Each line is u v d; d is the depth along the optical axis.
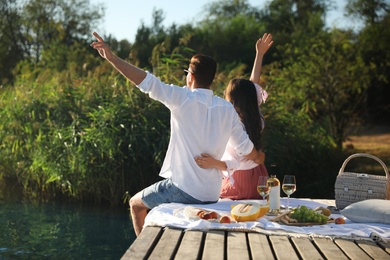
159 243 3.99
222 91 11.27
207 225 4.42
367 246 4.09
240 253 3.79
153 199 5.19
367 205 4.78
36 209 9.89
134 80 4.78
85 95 11.48
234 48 28.09
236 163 5.14
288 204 5.25
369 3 23.48
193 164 5.03
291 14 33.78
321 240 4.22
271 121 11.52
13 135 11.75
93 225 8.71
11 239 7.83
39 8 32.25
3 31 31.44
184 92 4.91
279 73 16.83
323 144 12.98
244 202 5.31
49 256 7.05
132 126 10.38
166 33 28.09
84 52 22.52
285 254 3.80
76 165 10.47
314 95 16.69
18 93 12.70
